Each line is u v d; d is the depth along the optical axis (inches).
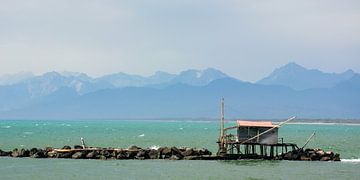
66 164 3405.5
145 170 3154.5
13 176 2918.3
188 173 3041.3
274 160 3634.4
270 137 3622.0
